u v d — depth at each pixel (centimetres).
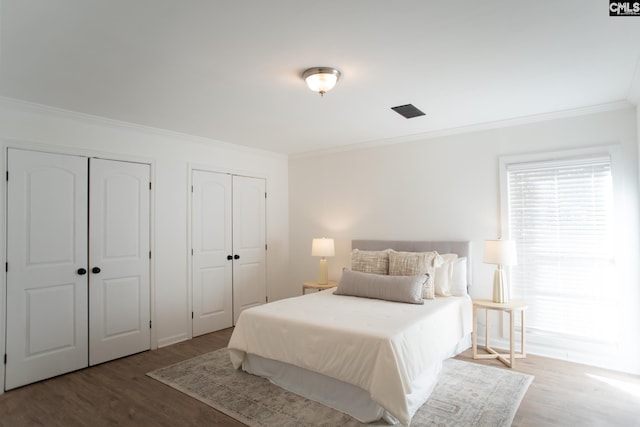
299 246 540
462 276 374
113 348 353
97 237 344
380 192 459
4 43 202
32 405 264
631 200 311
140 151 379
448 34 198
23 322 298
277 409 253
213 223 449
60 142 321
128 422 240
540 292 353
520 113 346
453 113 345
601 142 325
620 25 190
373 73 250
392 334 237
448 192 407
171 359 354
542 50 219
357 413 243
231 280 470
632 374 305
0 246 287
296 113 339
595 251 328
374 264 396
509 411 245
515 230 368
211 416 246
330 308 313
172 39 200
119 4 166
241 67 237
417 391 250
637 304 307
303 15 178
